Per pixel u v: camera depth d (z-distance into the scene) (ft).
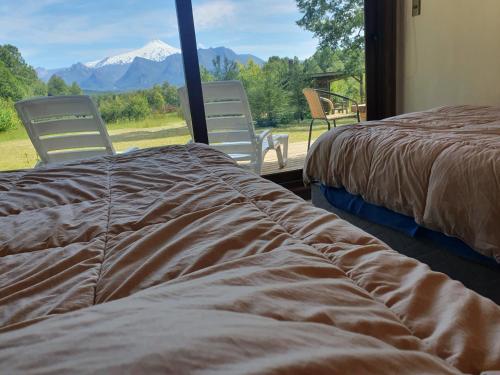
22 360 1.08
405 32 10.16
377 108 10.56
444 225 4.34
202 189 3.45
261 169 10.07
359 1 9.99
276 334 1.24
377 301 1.72
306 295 1.64
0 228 2.85
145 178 3.99
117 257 2.34
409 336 1.48
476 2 8.46
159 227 2.68
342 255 2.12
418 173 4.66
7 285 2.08
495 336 1.48
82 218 2.98
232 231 2.51
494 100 8.50
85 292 1.97
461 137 4.80
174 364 1.02
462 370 1.34
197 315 1.32
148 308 1.41
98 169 4.50
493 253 3.88
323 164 6.58
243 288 1.65
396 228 5.35
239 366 1.04
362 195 5.71
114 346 1.11
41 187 3.85
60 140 8.43
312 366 1.08
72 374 0.99
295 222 2.63
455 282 1.86
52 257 2.37
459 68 9.06
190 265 2.12
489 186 3.85
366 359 1.18
